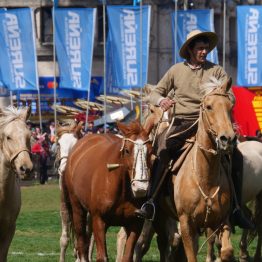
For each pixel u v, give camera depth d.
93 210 14.08
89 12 40.28
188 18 41.34
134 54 40.53
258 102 30.05
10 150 13.34
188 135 13.78
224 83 12.75
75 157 15.41
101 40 63.31
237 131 13.95
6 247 13.92
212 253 16.56
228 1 68.62
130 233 13.99
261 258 17.55
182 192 13.24
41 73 61.31
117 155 13.80
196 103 13.95
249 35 38.81
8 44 40.59
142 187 13.17
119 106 51.84
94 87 56.44
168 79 14.20
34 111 53.81
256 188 16.19
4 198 13.61
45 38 62.28
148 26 40.78
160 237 14.84
